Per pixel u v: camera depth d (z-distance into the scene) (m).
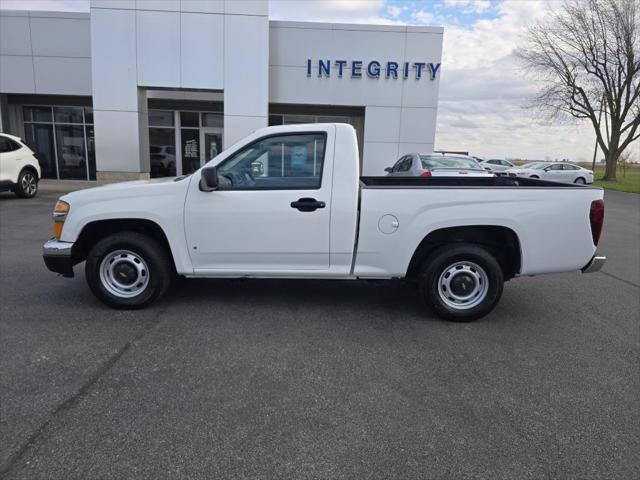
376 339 4.30
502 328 4.66
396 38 17.62
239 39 15.77
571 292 6.01
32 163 14.20
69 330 4.33
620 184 33.88
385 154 18.33
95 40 15.57
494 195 4.56
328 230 4.58
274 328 4.50
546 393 3.40
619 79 34.00
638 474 2.56
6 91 18.28
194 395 3.26
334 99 17.95
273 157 4.61
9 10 17.80
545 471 2.57
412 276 4.95
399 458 2.65
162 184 4.68
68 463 2.54
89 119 19.94
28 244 8.07
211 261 4.72
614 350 4.18
